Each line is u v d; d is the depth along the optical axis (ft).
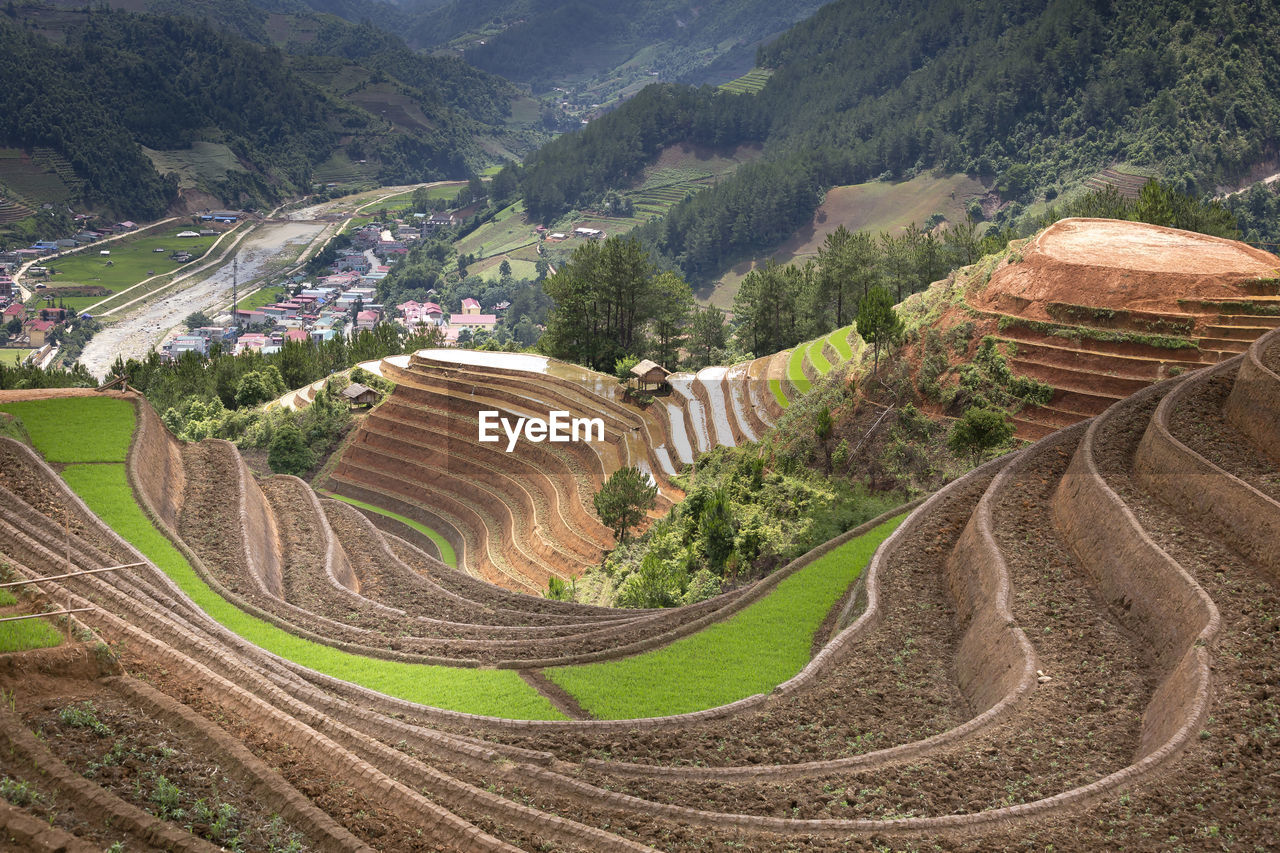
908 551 137.39
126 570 114.93
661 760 90.48
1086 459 131.03
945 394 211.61
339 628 130.31
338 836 60.23
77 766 61.87
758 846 70.79
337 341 477.77
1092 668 97.50
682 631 127.54
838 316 372.79
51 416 183.21
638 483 227.20
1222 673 85.30
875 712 100.63
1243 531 106.01
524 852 64.13
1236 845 67.21
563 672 116.47
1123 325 202.69
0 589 85.81
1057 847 69.21
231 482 180.34
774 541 183.42
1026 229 517.14
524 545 250.16
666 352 400.67
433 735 86.63
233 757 66.39
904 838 71.41
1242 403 131.34
